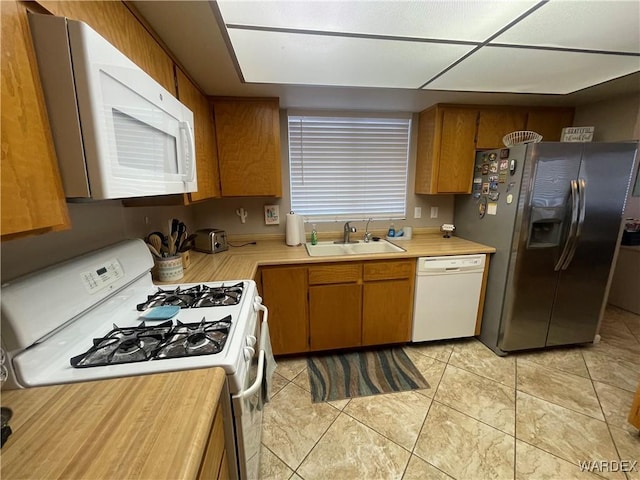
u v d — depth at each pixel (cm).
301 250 225
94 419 61
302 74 164
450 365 211
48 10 57
